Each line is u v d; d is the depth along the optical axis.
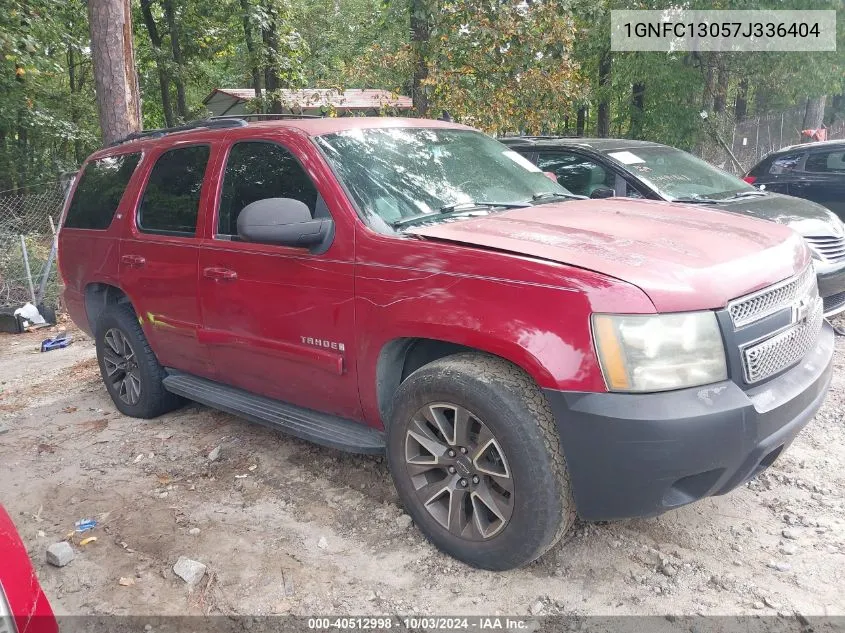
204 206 4.05
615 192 6.62
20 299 9.59
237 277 3.77
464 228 3.15
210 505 3.71
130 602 2.93
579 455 2.58
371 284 3.13
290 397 3.81
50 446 4.66
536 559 3.00
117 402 5.12
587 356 2.53
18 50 11.62
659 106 16.55
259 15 17.39
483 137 4.44
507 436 2.68
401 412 3.08
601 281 2.55
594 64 17.45
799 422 2.81
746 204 6.29
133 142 4.96
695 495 2.67
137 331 4.77
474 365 2.83
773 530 3.17
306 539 3.32
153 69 23.84
